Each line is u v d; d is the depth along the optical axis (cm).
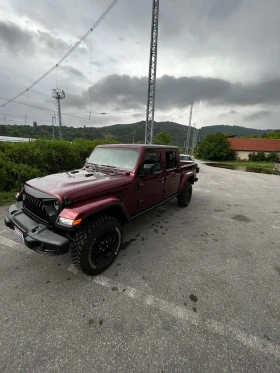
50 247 197
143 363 140
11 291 206
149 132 1259
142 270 247
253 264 269
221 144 3603
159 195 365
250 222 432
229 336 162
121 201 259
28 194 240
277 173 1673
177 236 348
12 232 336
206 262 269
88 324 171
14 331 162
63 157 827
